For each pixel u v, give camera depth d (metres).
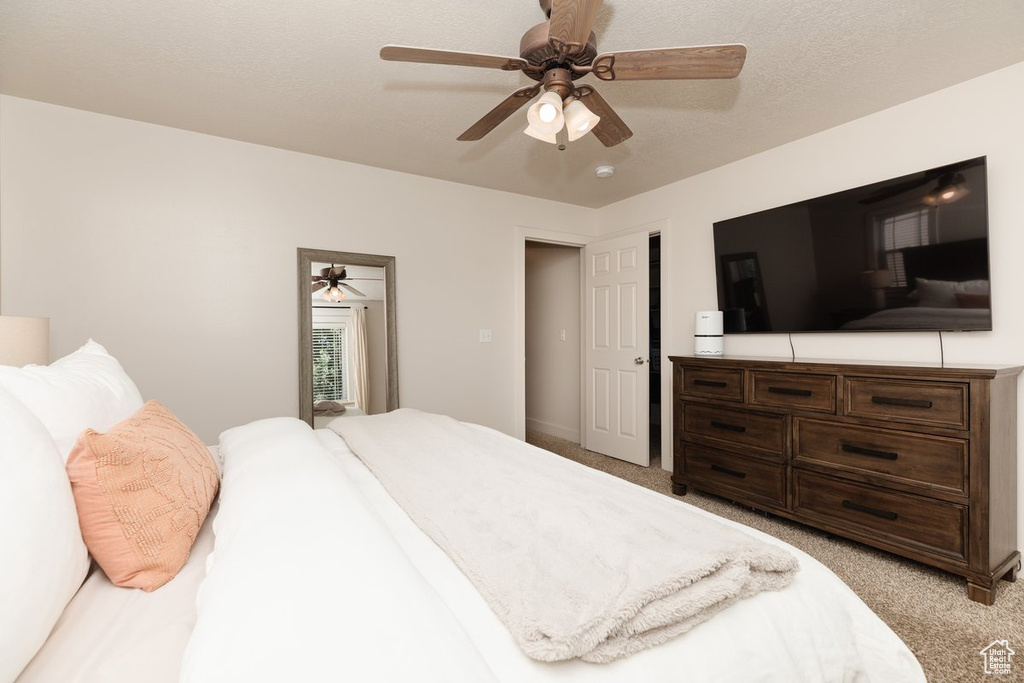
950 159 2.27
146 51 1.94
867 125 2.55
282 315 2.98
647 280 3.80
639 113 2.51
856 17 1.77
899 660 0.91
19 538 0.60
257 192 2.90
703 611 0.78
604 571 0.79
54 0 1.64
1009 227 2.11
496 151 3.02
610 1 1.67
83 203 2.45
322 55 1.98
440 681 0.53
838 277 2.63
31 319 1.70
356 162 3.21
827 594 0.93
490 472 1.32
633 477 3.51
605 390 4.17
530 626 0.67
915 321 2.34
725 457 2.79
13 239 2.30
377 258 3.28
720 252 3.25
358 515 0.87
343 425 1.93
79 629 0.73
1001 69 2.12
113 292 2.52
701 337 3.09
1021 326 2.08
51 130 2.38
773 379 2.54
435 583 0.83
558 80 1.52
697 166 3.30
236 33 1.83
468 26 1.80
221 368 2.80
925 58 2.04
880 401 2.11
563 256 4.84
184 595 0.84
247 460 1.22
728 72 1.51
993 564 1.85
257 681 0.50
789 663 0.79
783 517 2.56
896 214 2.39
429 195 3.53
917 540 2.00
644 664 0.70
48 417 0.91
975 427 1.84
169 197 2.65
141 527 0.86
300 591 0.62
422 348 3.50
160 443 1.00
